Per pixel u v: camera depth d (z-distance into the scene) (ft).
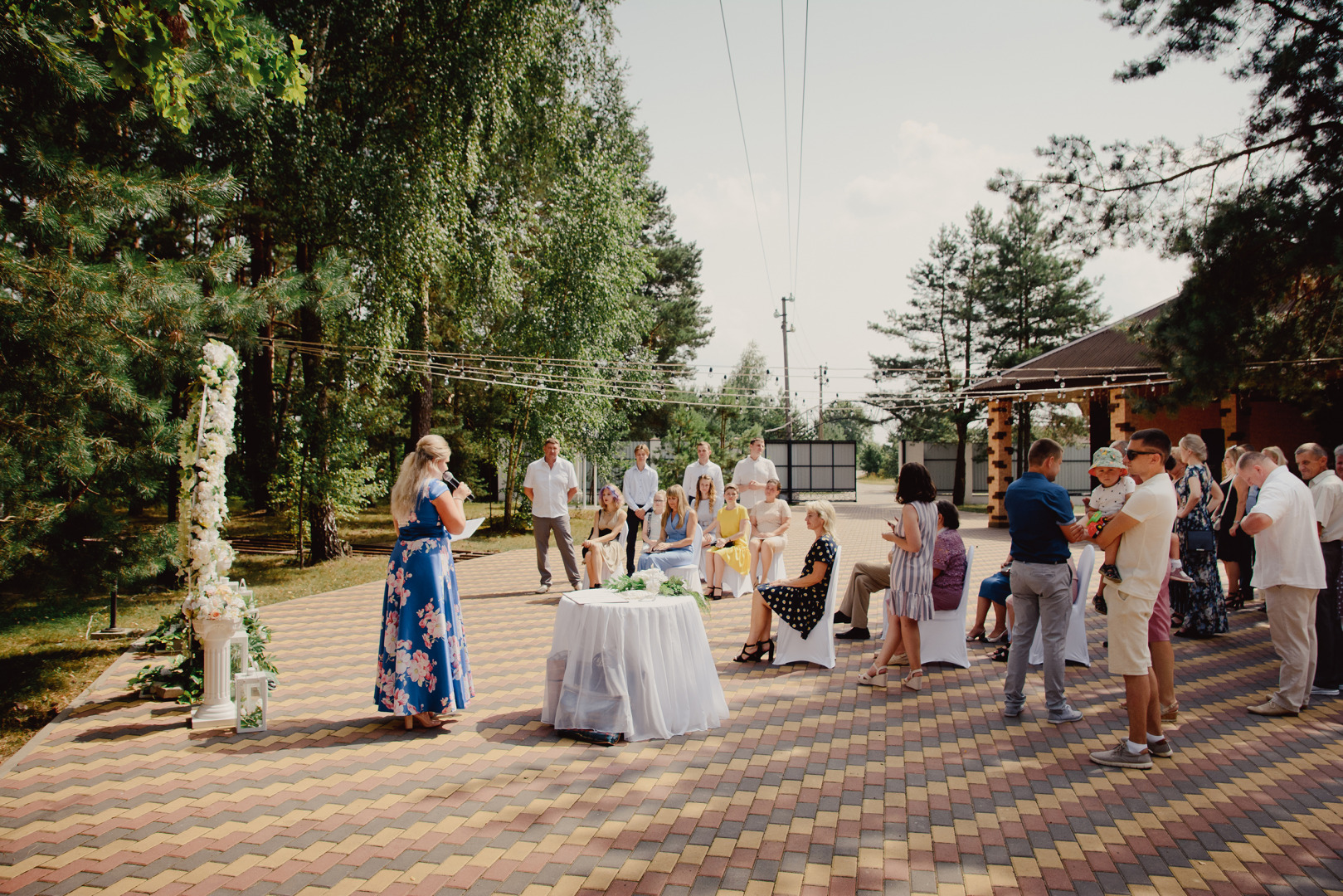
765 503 30.86
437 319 57.11
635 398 69.31
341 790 13.26
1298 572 17.01
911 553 19.06
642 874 10.52
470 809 12.53
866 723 16.90
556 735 16.11
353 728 16.47
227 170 21.63
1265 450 18.83
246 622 19.19
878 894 10.04
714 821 12.12
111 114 22.29
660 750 15.28
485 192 46.32
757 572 28.78
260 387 64.34
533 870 10.61
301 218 37.76
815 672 21.21
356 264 38.91
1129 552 14.40
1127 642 14.28
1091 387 51.72
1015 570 17.19
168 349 20.99
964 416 99.50
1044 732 16.34
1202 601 24.97
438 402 79.00
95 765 14.33
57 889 10.07
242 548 50.78
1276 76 28.73
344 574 39.75
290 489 44.60
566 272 58.75
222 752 14.98
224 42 16.48
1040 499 16.85
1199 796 13.12
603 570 28.14
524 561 44.83
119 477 21.18
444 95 38.81
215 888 10.14
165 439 21.11
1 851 11.08
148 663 21.47
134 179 19.53
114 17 15.58
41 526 19.63
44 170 18.29
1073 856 11.06
